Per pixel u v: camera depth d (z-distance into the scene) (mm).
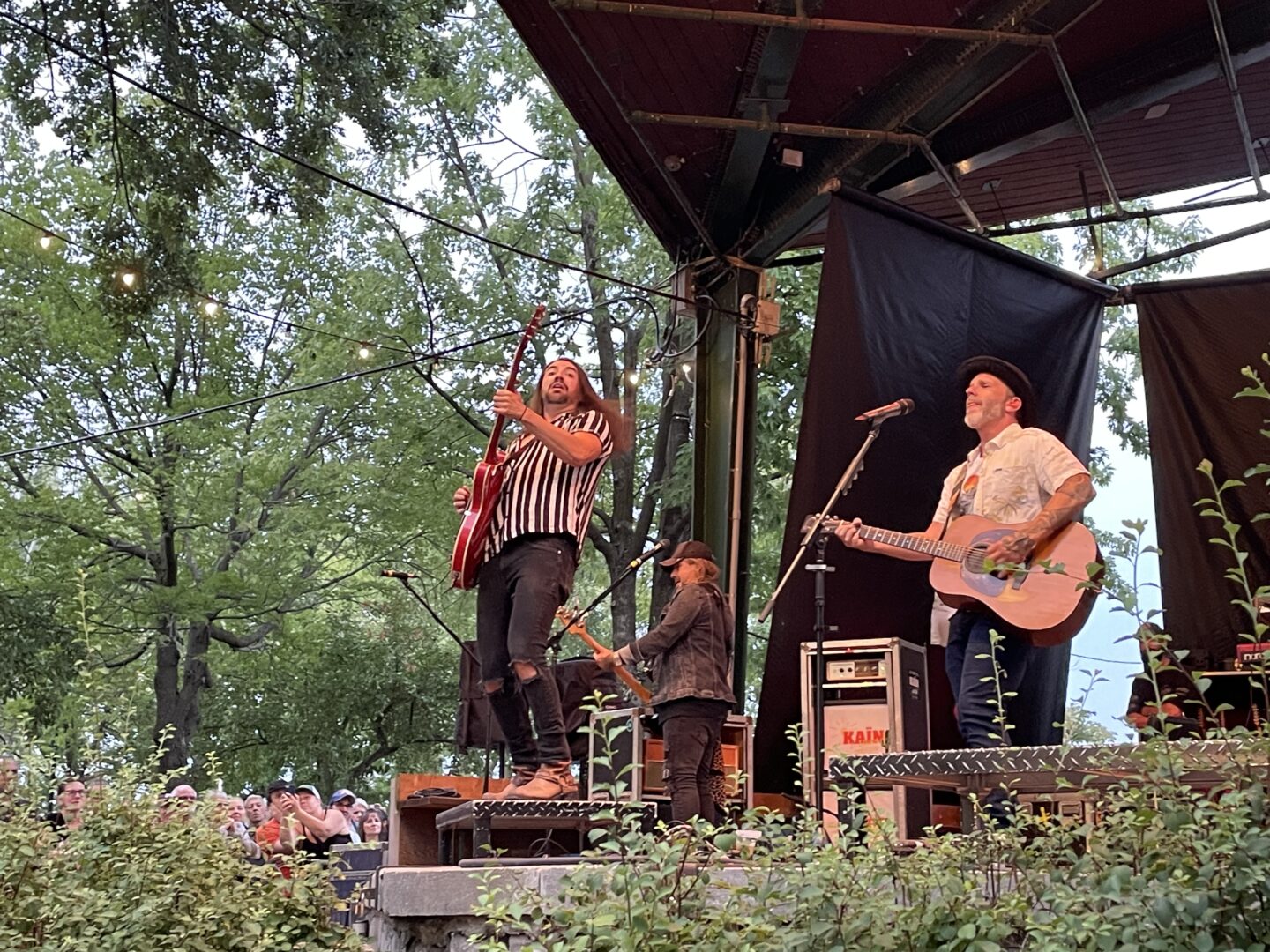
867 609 6555
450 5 12531
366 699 20297
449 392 15969
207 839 4020
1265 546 7207
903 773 3383
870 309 6844
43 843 3865
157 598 16047
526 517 4676
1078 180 8305
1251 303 7465
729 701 4527
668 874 2643
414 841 5648
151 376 18469
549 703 4598
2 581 15828
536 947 2602
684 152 7855
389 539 17891
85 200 17453
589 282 16672
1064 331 7484
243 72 11734
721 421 8023
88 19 11164
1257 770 2553
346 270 18641
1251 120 7695
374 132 12234
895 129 7137
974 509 5172
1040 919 2461
